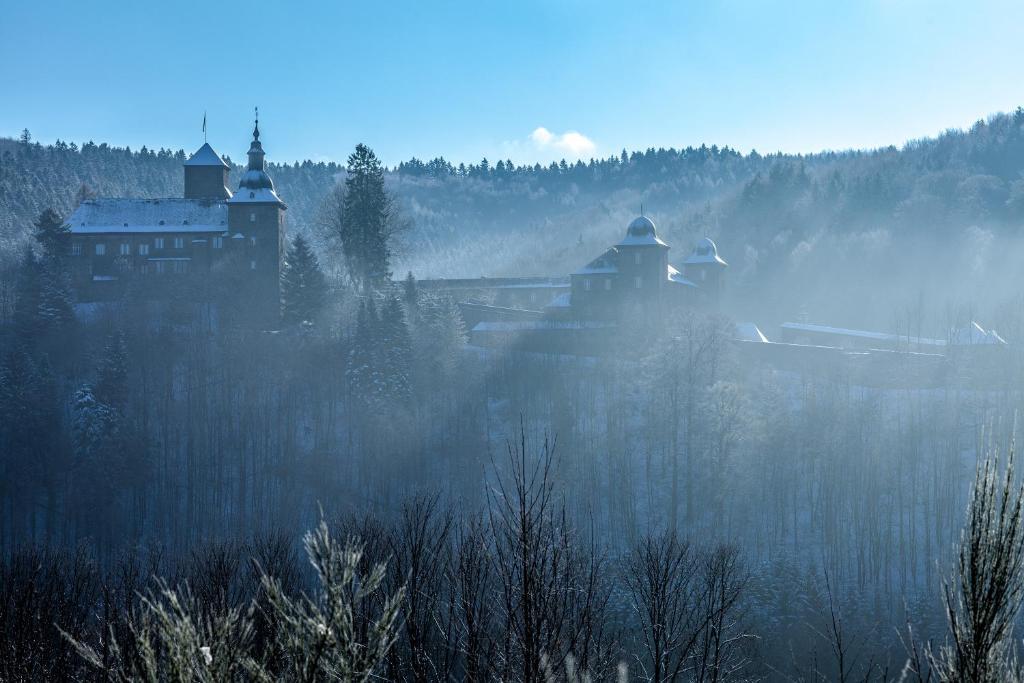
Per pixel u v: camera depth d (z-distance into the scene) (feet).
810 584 199.52
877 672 157.58
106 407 290.76
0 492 280.51
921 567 223.71
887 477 260.42
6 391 295.69
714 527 248.11
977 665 23.75
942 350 331.36
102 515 272.31
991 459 25.12
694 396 288.10
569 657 49.62
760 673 144.36
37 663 66.13
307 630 28.55
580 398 326.24
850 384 319.88
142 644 28.45
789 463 266.36
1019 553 24.08
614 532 244.42
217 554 106.01
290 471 301.84
